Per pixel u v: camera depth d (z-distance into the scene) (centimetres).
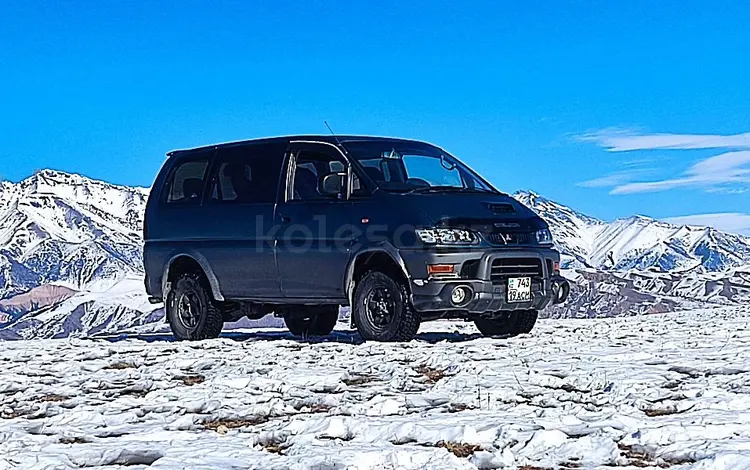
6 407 730
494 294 1188
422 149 1310
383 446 548
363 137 1291
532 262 1234
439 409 678
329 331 1468
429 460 508
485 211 1215
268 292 1290
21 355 1101
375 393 767
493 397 716
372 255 1216
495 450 542
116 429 620
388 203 1197
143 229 1424
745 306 1981
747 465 475
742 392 727
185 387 803
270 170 1303
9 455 536
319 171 1262
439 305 1163
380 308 1211
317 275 1244
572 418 617
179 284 1381
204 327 1355
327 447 545
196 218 1358
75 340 1369
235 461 521
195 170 1383
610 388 764
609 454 523
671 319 1563
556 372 855
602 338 1198
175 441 577
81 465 526
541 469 502
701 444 534
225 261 1324
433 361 959
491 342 1165
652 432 558
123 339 1420
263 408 684
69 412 691
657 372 840
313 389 788
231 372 895
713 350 1017
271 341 1249
